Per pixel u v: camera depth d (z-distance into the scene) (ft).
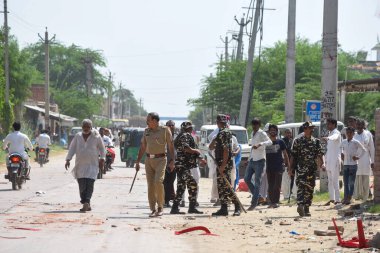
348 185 69.87
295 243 45.19
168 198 71.31
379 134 65.16
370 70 240.73
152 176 61.67
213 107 264.31
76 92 428.56
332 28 83.51
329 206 70.03
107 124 472.03
